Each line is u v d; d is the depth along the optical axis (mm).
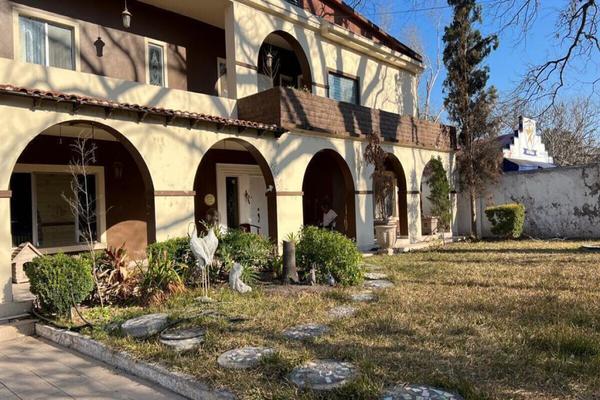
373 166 14203
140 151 8344
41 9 9891
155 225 8508
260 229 15227
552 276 8641
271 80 14430
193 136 9250
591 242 14297
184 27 12852
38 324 6355
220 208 13789
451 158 17953
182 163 9031
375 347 4777
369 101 16500
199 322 5789
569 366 4113
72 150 10648
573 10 11539
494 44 17047
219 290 7824
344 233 16094
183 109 10234
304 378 3965
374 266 10531
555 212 16500
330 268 8648
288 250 8703
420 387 3723
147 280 7316
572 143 35000
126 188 11703
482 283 8219
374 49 16312
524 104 12789
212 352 4762
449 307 6398
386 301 6887
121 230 11555
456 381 3799
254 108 11258
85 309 6918
